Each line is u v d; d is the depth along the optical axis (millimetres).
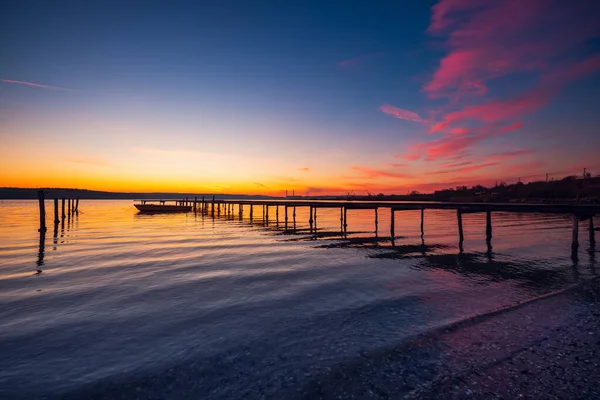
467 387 4820
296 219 51281
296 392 4879
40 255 17250
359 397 4695
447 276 12539
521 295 9898
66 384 5215
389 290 10578
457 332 6930
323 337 6926
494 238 24203
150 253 17922
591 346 6113
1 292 10469
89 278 12320
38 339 6930
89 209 86875
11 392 4988
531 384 4848
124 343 6727
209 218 52594
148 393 4961
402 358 5840
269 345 6574
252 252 18297
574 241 17609
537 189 85188
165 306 9094
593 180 75188
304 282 11688
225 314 8430
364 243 21953
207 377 5391
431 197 118000
